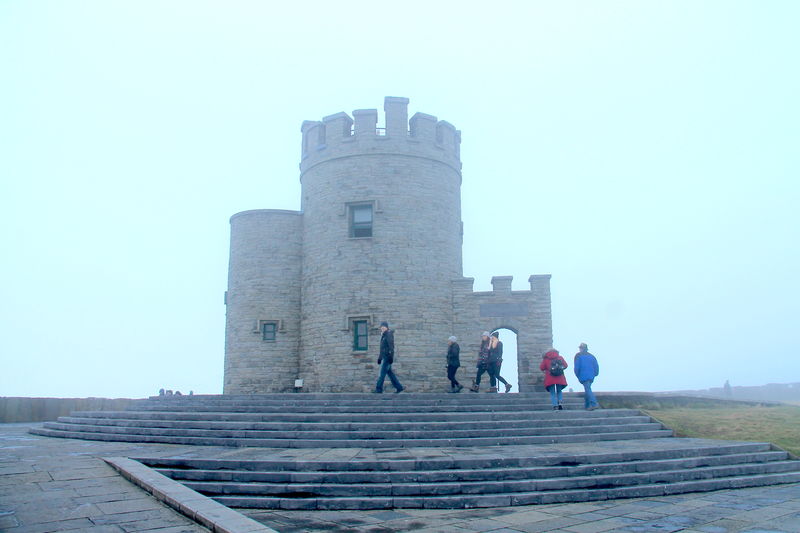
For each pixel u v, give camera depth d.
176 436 14.79
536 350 23.80
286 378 25.23
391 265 24.12
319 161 25.95
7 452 12.88
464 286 24.64
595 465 11.27
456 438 14.02
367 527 8.21
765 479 12.12
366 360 23.38
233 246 27.23
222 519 6.76
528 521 8.56
